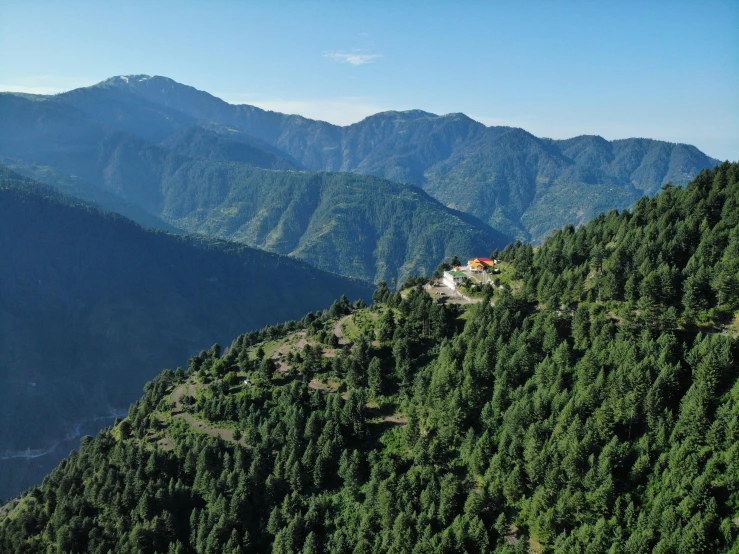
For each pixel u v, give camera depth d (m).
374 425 175.38
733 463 120.25
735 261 158.62
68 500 182.12
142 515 165.88
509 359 164.88
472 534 131.88
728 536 111.44
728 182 195.38
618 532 120.12
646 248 178.88
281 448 174.38
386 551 137.50
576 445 132.25
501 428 152.62
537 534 127.94
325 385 197.88
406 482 149.12
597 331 163.00
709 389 134.25
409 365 186.12
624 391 140.50
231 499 163.25
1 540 179.50
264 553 154.62
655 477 126.62
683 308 161.88
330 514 154.62
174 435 195.00
